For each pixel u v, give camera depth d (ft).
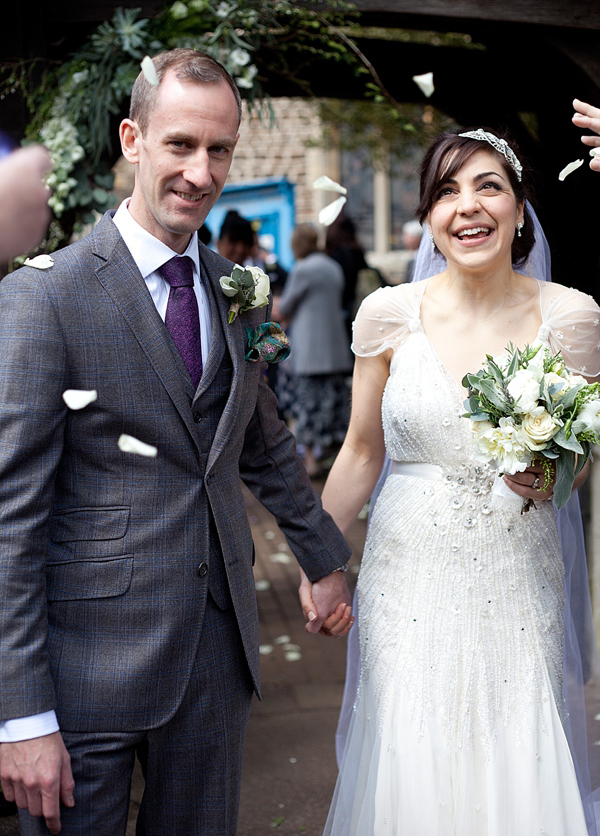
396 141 25.03
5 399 6.17
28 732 6.10
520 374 7.25
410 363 8.29
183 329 6.88
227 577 6.95
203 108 6.46
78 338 6.40
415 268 9.25
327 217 7.50
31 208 3.99
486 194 7.93
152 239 6.84
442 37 18.33
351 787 8.54
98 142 11.56
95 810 6.53
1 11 11.30
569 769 7.65
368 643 8.34
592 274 14.89
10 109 11.45
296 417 26.43
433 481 8.11
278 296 28.19
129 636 6.54
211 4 11.66
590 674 9.32
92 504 6.55
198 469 6.78
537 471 7.54
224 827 7.06
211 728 6.92
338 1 11.71
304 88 14.28
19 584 6.15
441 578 7.90
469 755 7.61
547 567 8.04
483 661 7.72
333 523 8.34
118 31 11.25
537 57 14.12
